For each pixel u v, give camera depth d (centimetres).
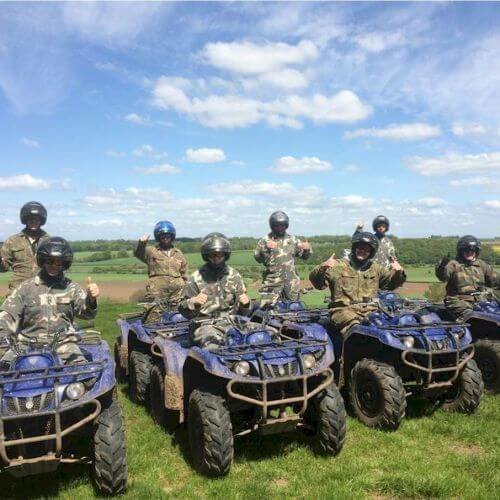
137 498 477
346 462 550
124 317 900
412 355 665
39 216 872
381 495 491
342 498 473
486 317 797
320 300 1608
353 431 634
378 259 1156
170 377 580
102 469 472
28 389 469
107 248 6141
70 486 504
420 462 552
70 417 496
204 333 597
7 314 554
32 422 474
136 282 3362
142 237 1023
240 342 584
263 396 514
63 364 516
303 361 546
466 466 541
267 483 507
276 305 893
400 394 620
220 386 550
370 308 722
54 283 583
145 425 691
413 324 682
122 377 910
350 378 682
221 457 508
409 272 2016
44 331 564
